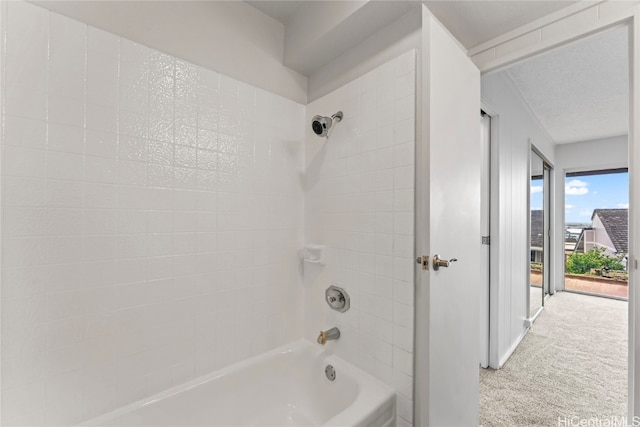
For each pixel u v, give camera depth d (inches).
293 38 67.9
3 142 37.7
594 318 135.6
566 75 94.7
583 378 83.4
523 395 75.3
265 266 66.1
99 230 45.0
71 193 42.6
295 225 72.1
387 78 55.2
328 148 67.5
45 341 40.7
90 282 44.3
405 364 51.1
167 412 49.9
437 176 45.4
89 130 44.1
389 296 53.9
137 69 48.6
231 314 60.4
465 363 54.3
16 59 38.7
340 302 62.6
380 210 55.8
